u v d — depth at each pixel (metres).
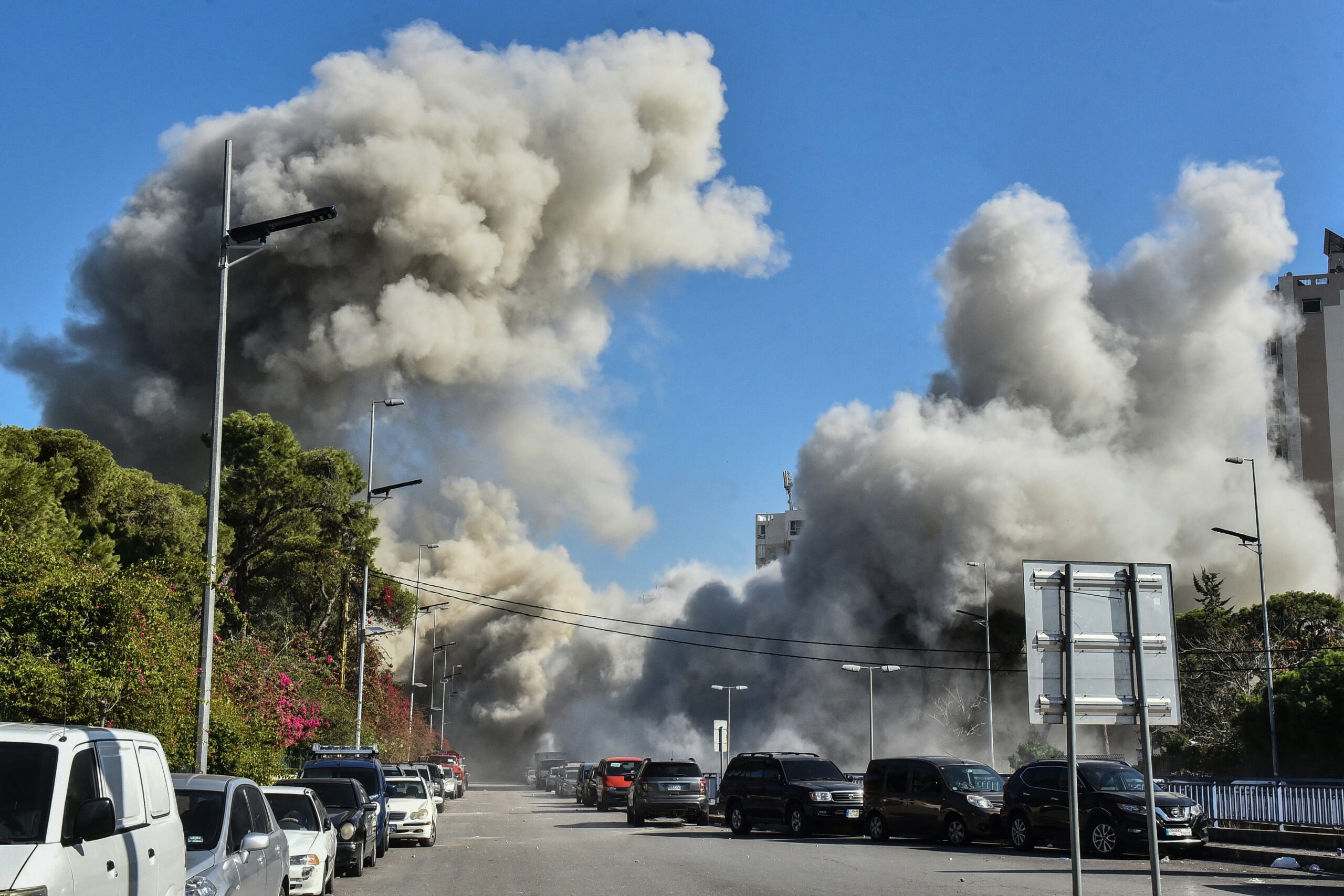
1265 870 19.91
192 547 34.78
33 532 20.69
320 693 40.91
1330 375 97.44
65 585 14.22
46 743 7.43
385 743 55.44
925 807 26.39
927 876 18.78
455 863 22.45
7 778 7.20
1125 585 9.15
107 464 33.03
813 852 24.00
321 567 47.16
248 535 42.34
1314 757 48.47
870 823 27.86
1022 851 23.94
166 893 8.39
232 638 32.59
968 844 25.44
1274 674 55.12
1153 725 8.91
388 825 25.31
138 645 14.91
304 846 15.23
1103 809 22.27
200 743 17.56
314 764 25.20
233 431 41.59
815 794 29.09
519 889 17.45
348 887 18.02
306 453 47.03
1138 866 20.38
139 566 16.44
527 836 31.22
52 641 14.09
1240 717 52.22
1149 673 8.98
